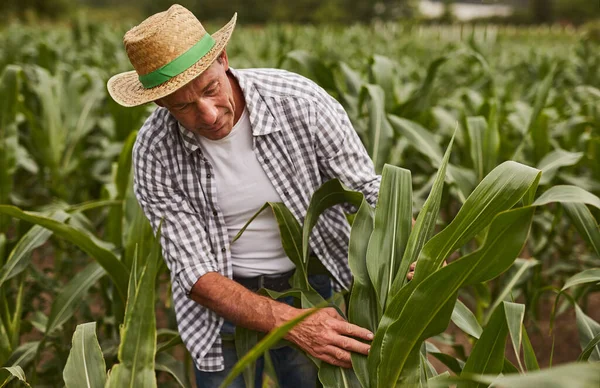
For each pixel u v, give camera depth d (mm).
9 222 3305
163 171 2139
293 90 2100
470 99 4953
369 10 64938
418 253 1883
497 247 1515
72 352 1771
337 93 4098
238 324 2090
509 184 1698
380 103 3408
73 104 5117
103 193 3711
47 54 7496
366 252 1986
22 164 4875
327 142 2125
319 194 2053
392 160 4125
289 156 2125
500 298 2943
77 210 3205
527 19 58969
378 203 1966
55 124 4703
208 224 2207
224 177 2139
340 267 2432
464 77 8281
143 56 1799
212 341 2293
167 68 1780
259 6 64938
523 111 4809
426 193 3613
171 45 1776
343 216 2371
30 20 36156
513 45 16797
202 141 2090
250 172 2135
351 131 2199
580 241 4777
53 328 2666
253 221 2242
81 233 2436
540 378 1063
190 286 2133
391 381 1756
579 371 1061
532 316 3197
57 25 36688
